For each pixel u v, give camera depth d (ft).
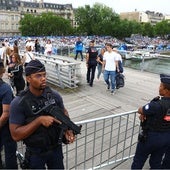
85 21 301.22
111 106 23.82
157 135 10.05
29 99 7.87
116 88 28.81
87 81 32.07
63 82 30.50
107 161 13.26
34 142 7.89
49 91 8.28
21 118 7.87
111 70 27.37
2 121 9.98
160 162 10.80
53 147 8.18
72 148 15.14
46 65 32.07
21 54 34.83
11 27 367.45
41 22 310.04
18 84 21.79
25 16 319.06
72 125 8.18
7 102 9.96
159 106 9.80
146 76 39.09
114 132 17.48
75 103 24.44
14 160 11.05
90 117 20.90
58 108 8.02
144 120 10.30
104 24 296.51
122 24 306.14
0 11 351.87
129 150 13.89
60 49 64.80
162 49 157.69
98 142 15.93
